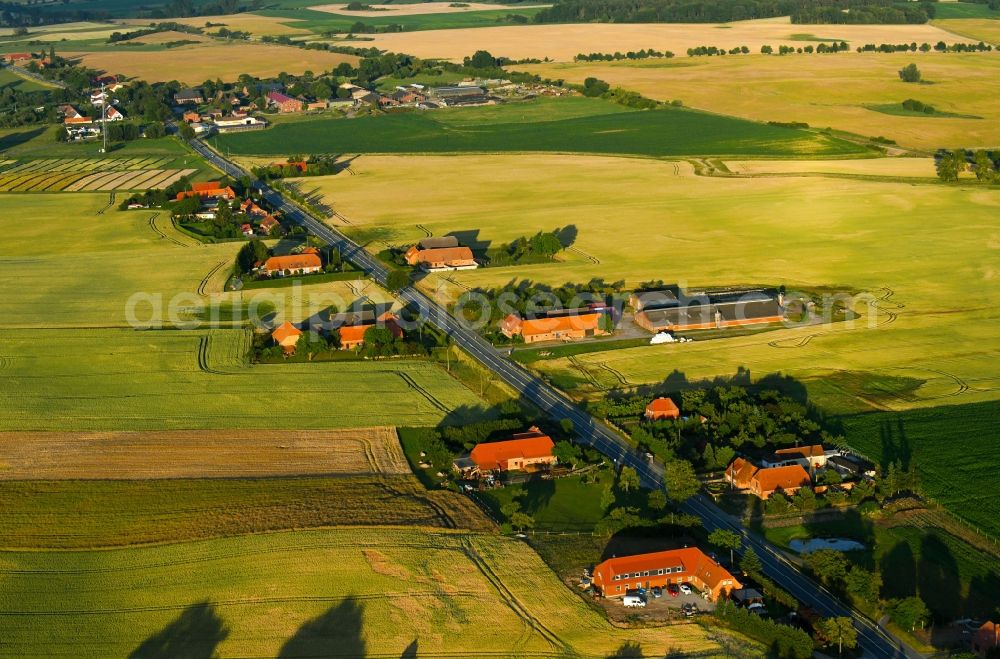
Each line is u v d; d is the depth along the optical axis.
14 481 163.62
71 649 124.06
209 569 139.38
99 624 128.50
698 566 138.38
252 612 130.38
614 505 158.88
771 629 125.38
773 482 162.12
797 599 135.38
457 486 163.25
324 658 122.31
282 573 138.12
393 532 148.38
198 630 127.25
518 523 151.25
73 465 169.12
